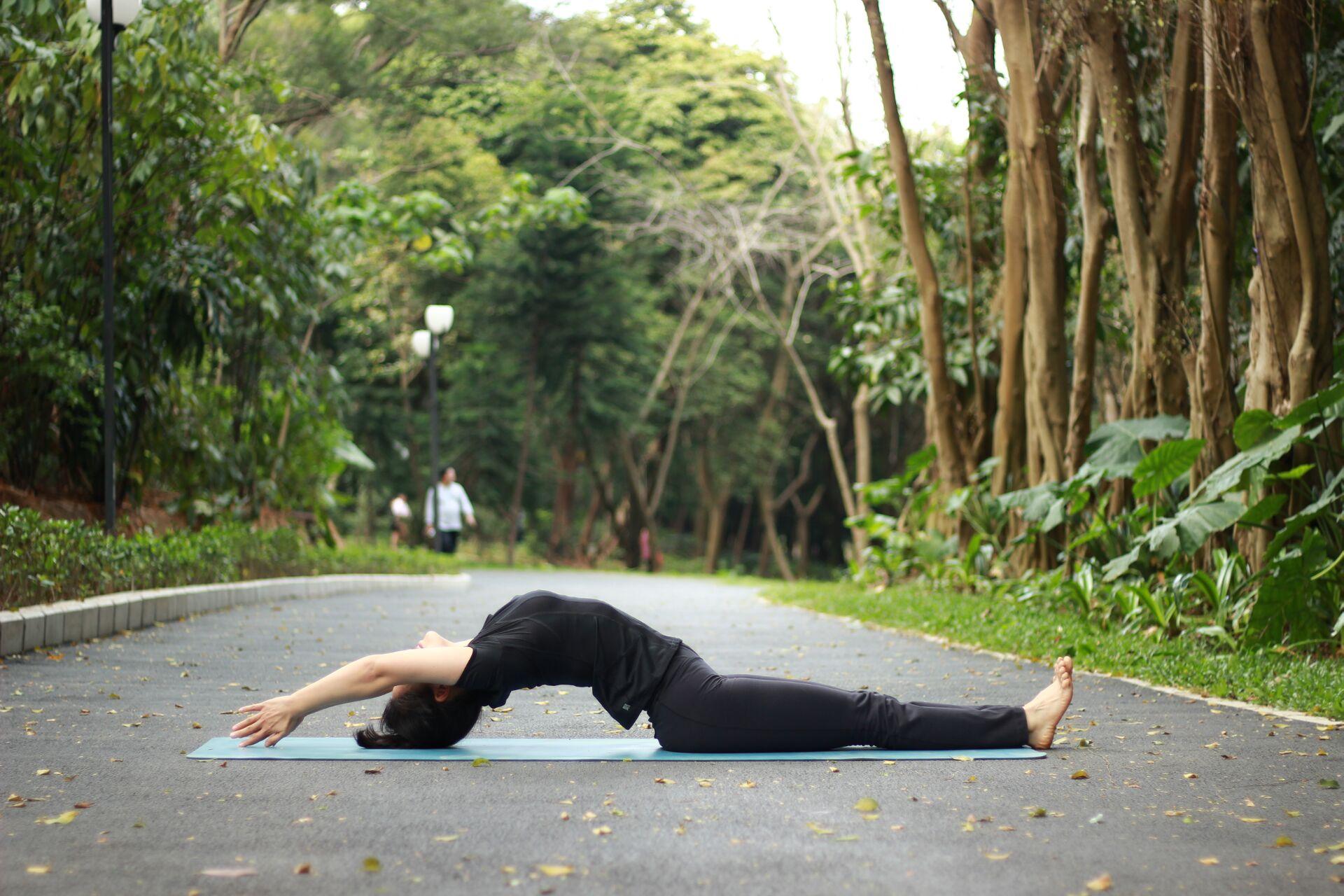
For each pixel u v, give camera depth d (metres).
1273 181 8.10
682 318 35.41
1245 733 5.19
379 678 4.47
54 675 6.56
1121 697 6.28
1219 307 8.94
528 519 37.66
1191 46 9.55
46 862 3.12
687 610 13.09
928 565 13.92
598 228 30.25
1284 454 8.14
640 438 35.75
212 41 14.74
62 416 12.29
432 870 3.08
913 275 15.52
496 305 30.11
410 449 31.98
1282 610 7.23
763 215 29.80
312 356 16.56
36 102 10.46
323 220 15.94
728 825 3.55
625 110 29.70
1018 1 11.24
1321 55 9.30
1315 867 3.16
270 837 3.39
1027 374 12.34
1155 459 8.73
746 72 28.03
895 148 12.76
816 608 12.96
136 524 12.93
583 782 4.13
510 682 4.58
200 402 14.72
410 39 22.56
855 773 4.30
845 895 2.90
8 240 11.48
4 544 7.89
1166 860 3.22
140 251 12.43
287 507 17.08
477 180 28.95
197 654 7.68
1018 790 4.05
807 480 46.00
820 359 37.09
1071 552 10.97
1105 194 12.16
